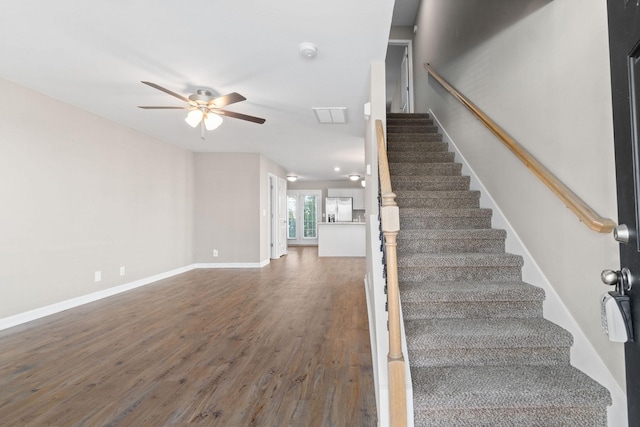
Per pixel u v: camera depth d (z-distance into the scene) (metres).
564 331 1.78
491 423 1.51
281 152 6.44
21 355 2.48
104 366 2.30
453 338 1.77
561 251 1.85
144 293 4.43
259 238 6.51
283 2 1.96
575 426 1.48
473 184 3.15
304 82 3.10
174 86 3.15
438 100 4.39
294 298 4.16
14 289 3.12
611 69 1.11
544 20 1.98
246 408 1.82
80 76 2.96
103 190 4.19
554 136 1.88
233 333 2.94
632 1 0.99
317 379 2.12
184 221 6.12
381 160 1.90
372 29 2.25
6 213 3.05
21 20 2.13
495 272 2.30
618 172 1.07
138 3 1.97
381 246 2.11
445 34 4.18
